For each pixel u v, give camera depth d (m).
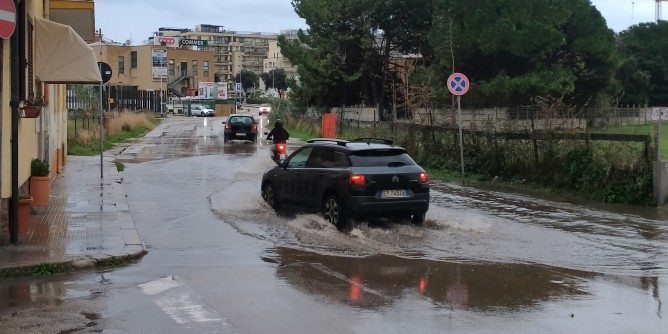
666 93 67.38
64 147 23.84
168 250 10.63
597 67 46.50
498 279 8.91
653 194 15.54
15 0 10.11
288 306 7.55
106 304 7.61
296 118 54.00
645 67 66.75
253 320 7.02
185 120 77.88
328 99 51.84
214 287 8.38
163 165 24.77
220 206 15.07
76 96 41.75
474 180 20.59
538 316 7.23
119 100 79.94
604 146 16.92
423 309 7.46
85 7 17.45
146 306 7.54
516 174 19.64
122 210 13.76
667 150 25.72
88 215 13.10
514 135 19.95
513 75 43.03
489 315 7.25
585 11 44.47
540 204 15.95
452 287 8.47
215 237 11.70
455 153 22.41
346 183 12.10
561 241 11.55
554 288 8.47
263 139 42.69
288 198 13.94
